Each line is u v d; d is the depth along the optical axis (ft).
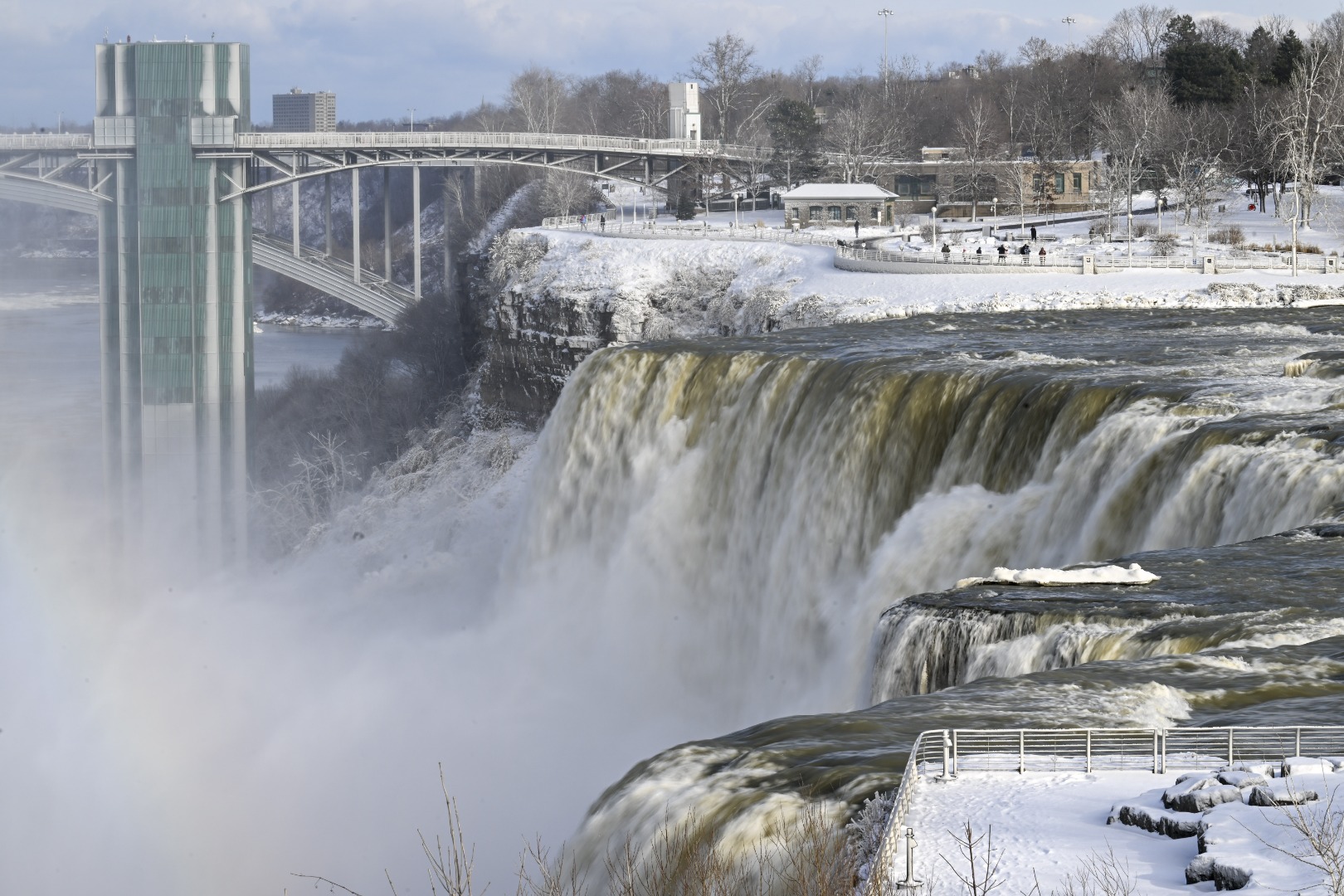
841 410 169.27
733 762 70.18
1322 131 397.19
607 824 69.77
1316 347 185.26
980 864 52.16
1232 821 52.21
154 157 456.86
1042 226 433.48
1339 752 63.52
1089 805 57.67
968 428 155.12
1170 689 76.07
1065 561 133.90
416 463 378.12
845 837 59.26
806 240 382.22
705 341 215.51
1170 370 160.35
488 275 413.18
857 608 150.41
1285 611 90.38
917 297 278.05
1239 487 117.91
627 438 202.69
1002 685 78.74
